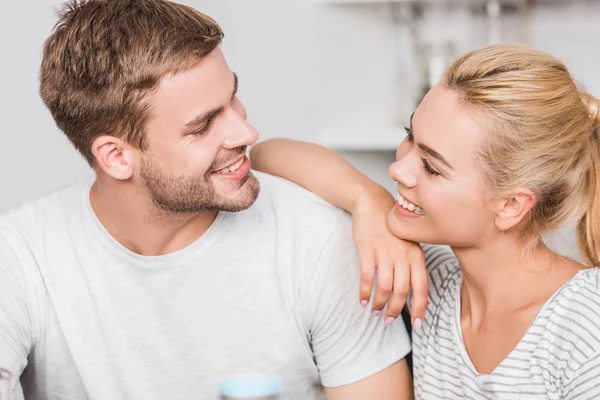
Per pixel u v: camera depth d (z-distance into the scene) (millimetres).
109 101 1114
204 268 1207
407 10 2420
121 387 1227
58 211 1253
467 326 1134
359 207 1158
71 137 1201
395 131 2322
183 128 1104
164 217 1168
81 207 1229
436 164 1026
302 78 2342
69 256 1218
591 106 1098
